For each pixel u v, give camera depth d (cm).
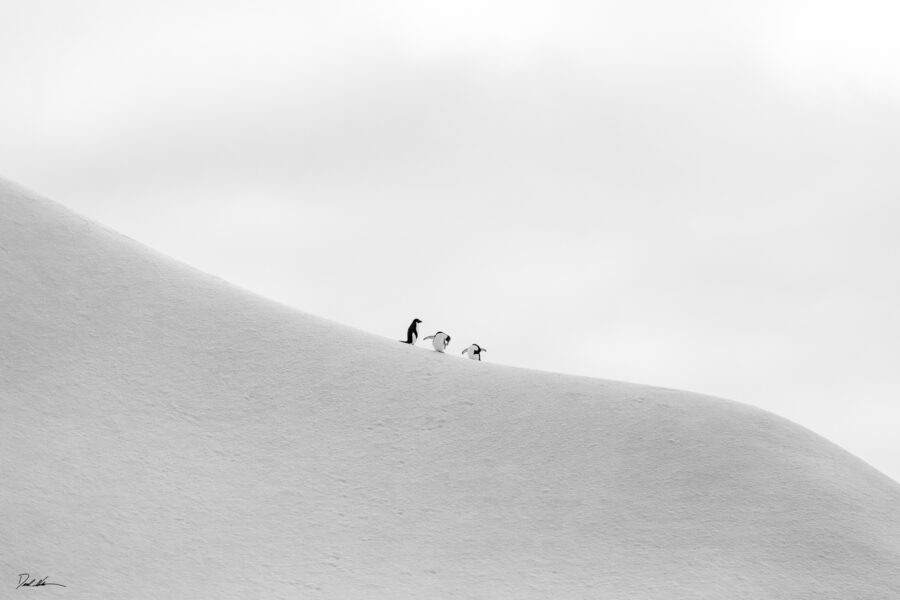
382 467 5194
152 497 4725
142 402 5522
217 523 4616
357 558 4434
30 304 6166
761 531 4531
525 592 4134
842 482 4991
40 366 5625
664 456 5156
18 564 4031
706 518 4653
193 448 5219
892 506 4934
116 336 6088
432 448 5356
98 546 4269
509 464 5181
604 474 5044
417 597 4103
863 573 4228
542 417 5597
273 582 4178
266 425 5519
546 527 4666
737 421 5481
